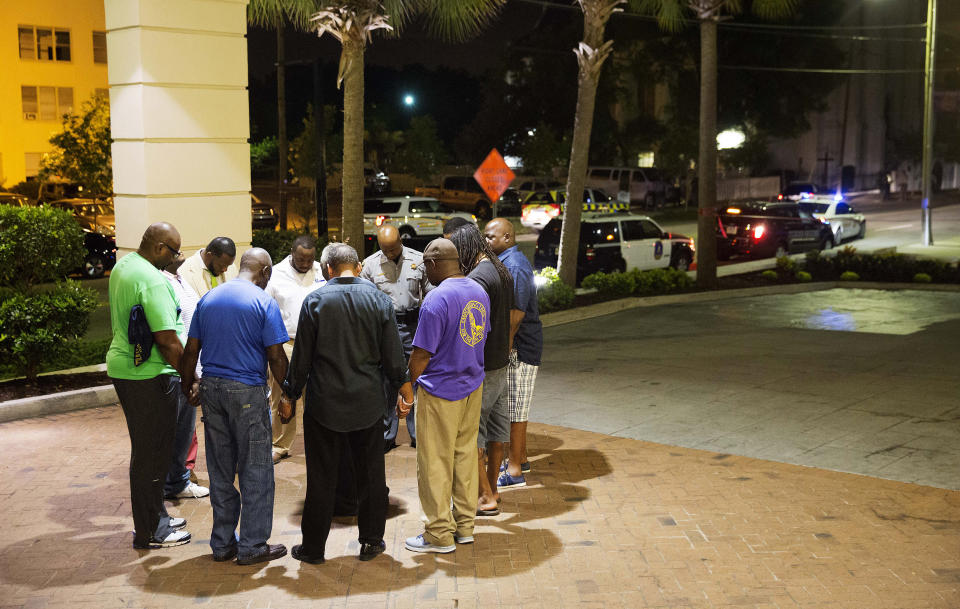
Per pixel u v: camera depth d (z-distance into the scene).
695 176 47.66
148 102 10.41
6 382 9.48
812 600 4.96
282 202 29.53
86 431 8.27
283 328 5.47
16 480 6.99
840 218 31.12
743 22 43.97
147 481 5.65
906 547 5.66
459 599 5.04
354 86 14.51
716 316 16.22
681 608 4.89
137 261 5.53
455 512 5.81
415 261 7.53
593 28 16.39
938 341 13.36
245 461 5.47
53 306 9.36
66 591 5.16
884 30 65.06
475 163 51.44
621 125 51.28
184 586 5.23
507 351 6.07
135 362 5.44
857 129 64.50
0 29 44.47
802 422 8.75
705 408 9.33
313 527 5.44
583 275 20.52
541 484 6.92
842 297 19.14
